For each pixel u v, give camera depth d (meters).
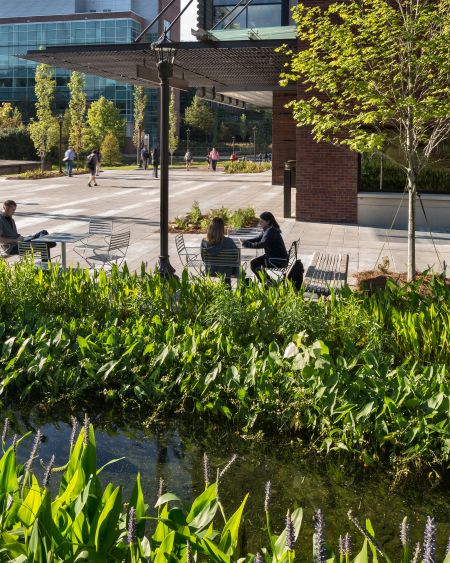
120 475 5.61
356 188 20.48
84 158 66.00
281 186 35.88
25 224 20.23
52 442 6.21
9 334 7.98
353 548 4.60
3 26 85.19
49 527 2.82
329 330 7.26
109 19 81.31
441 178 20.19
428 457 5.71
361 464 5.89
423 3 12.10
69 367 7.38
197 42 18.98
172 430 6.56
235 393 6.68
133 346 7.16
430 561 2.40
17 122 73.12
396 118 12.80
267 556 3.09
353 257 15.11
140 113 75.12
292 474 5.72
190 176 45.16
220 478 5.62
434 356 7.19
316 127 12.54
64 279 8.93
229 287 8.79
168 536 2.85
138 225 20.14
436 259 14.98
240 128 101.56
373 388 6.10
